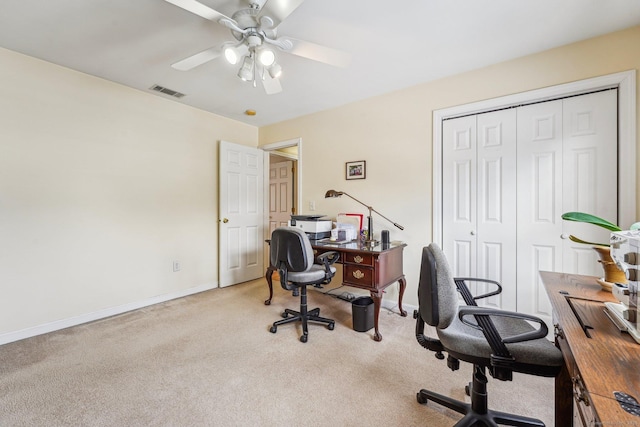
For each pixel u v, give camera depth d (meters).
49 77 2.30
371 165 2.98
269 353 2.01
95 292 2.58
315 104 3.19
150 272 2.98
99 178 2.60
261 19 1.49
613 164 1.93
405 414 1.43
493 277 2.37
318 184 3.42
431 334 2.31
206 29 1.86
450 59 2.23
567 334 0.88
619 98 1.88
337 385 1.66
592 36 1.93
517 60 2.21
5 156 2.12
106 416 1.41
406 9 1.66
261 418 1.40
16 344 2.11
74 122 2.44
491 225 2.38
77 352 2.01
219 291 3.49
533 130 2.20
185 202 3.29
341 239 2.79
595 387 0.62
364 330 2.35
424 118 2.65
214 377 1.73
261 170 4.11
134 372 1.78
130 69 2.41
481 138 2.42
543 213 2.17
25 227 2.21
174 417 1.41
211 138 3.54
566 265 2.09
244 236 3.90
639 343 0.81
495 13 1.69
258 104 3.21
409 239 2.75
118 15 1.72
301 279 2.30
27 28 1.85
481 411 1.30
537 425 1.28
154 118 2.98
